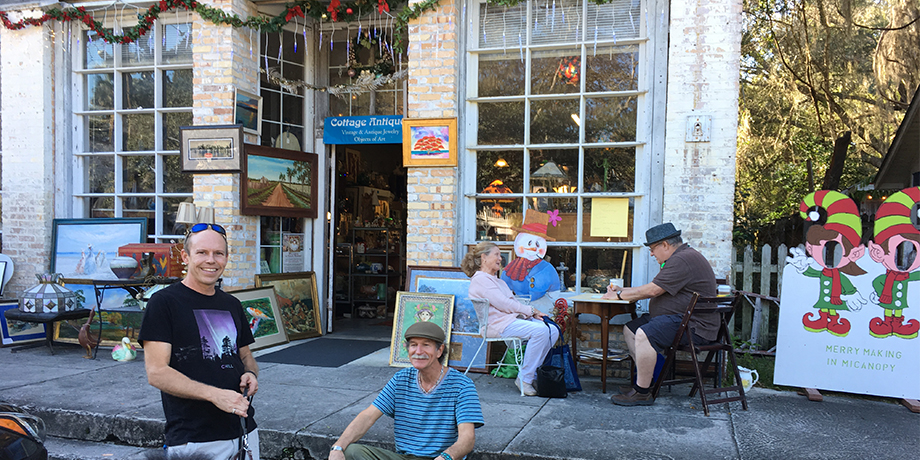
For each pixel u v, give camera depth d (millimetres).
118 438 4371
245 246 7227
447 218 6480
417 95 6578
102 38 7684
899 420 4371
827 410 4617
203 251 2676
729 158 5680
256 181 7262
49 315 6379
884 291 4953
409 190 6598
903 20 9484
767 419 4359
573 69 6320
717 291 5355
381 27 7562
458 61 6531
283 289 7547
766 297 6098
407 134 6570
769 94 11859
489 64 6547
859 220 5043
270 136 7609
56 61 7801
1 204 7992
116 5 7566
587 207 6254
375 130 7609
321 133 7930
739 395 4707
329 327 8047
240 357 2965
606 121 6230
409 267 6484
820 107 11633
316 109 7938
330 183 8148
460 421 3018
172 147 7570
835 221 5105
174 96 7555
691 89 5766
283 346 7109
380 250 9617
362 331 8258
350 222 9789
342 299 9602
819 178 12148
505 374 5754
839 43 10750
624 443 3832
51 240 7801
